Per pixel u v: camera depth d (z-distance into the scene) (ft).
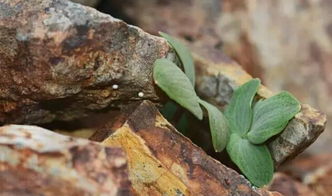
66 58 1.50
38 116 1.70
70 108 1.70
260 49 2.20
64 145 1.32
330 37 2.19
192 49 2.08
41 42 1.49
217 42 2.25
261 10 2.22
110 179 1.30
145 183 1.55
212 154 1.85
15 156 1.32
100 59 1.54
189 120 1.84
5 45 1.52
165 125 1.57
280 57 2.18
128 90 1.64
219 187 1.53
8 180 1.30
